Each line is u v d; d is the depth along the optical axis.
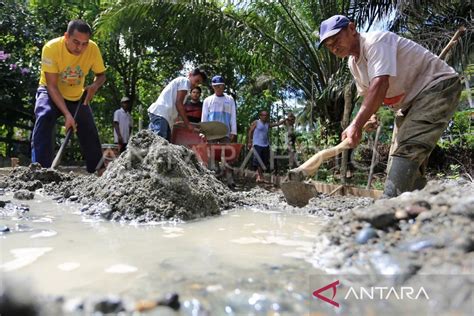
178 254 1.58
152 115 5.20
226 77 12.30
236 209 3.03
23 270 1.35
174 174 2.64
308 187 3.08
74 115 4.34
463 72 6.19
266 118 7.34
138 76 13.90
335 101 7.98
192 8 8.59
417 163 2.79
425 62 2.90
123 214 2.44
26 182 3.57
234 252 1.61
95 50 4.39
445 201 1.41
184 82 5.23
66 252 1.60
